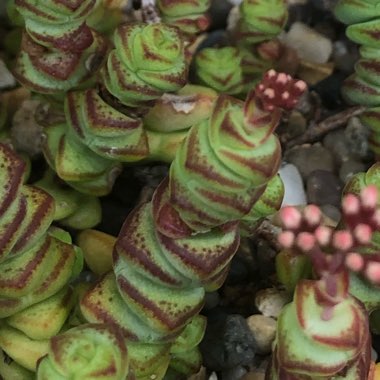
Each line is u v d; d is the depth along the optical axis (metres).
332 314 0.18
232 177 0.17
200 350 0.22
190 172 0.17
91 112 0.20
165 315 0.19
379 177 0.20
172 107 0.21
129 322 0.19
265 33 0.24
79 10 0.20
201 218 0.18
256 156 0.17
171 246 0.18
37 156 0.23
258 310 0.22
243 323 0.22
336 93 0.26
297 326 0.18
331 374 0.18
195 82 0.24
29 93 0.24
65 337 0.18
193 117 0.21
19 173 0.18
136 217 0.19
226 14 0.27
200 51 0.25
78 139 0.21
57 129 0.21
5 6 0.25
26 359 0.20
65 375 0.17
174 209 0.18
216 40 0.27
